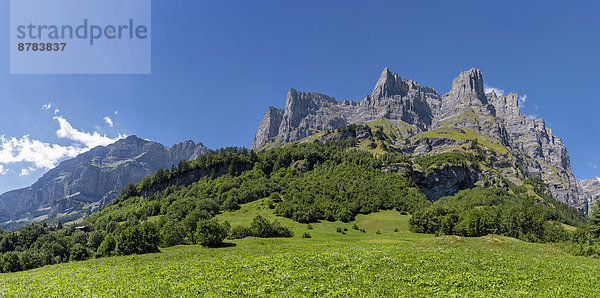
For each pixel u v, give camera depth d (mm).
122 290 25500
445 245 61438
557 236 96250
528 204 108500
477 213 120688
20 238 153875
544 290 23062
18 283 32625
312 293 22594
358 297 21625
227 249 68688
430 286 24078
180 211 196250
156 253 69125
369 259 32875
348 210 190625
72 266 53531
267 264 32250
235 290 23953
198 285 25641
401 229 169750
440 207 161750
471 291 22781
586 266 32688
